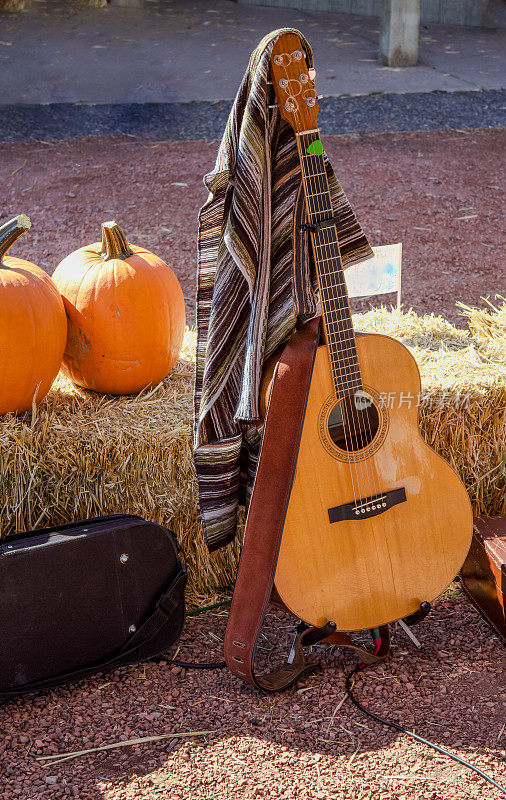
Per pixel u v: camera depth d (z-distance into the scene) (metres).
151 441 2.91
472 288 5.68
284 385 2.51
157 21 12.63
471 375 3.23
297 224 2.54
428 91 9.77
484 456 3.26
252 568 2.54
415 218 6.77
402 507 2.67
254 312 2.60
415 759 2.38
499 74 10.48
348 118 8.91
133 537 2.63
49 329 2.91
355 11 13.33
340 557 2.59
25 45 11.02
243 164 2.47
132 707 2.58
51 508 2.92
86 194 7.08
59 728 2.50
